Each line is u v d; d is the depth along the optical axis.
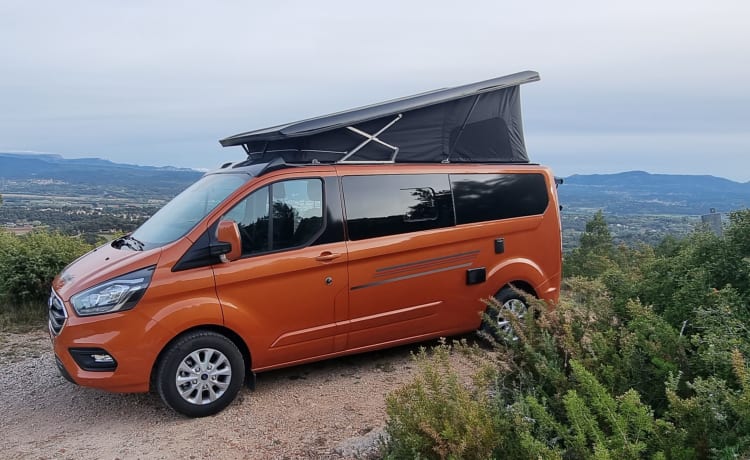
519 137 6.47
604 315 3.94
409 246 5.27
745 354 2.93
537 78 6.43
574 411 2.60
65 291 4.39
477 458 2.62
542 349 3.62
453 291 5.57
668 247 6.33
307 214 4.91
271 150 5.69
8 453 3.88
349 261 4.98
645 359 3.35
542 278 6.07
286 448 3.87
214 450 3.87
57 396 4.93
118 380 4.16
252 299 4.58
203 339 4.38
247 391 4.93
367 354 5.87
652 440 2.53
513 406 2.94
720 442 2.48
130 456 3.80
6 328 7.12
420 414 2.85
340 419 4.32
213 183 5.32
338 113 5.43
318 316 4.89
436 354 3.61
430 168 5.58
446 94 5.81
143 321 4.20
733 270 3.87
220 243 4.49
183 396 4.32
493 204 5.85
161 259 4.34
